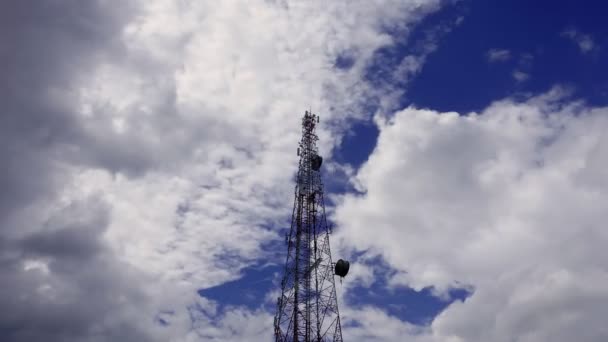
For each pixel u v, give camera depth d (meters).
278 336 91.88
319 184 108.88
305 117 118.00
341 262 95.69
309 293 94.81
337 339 89.62
